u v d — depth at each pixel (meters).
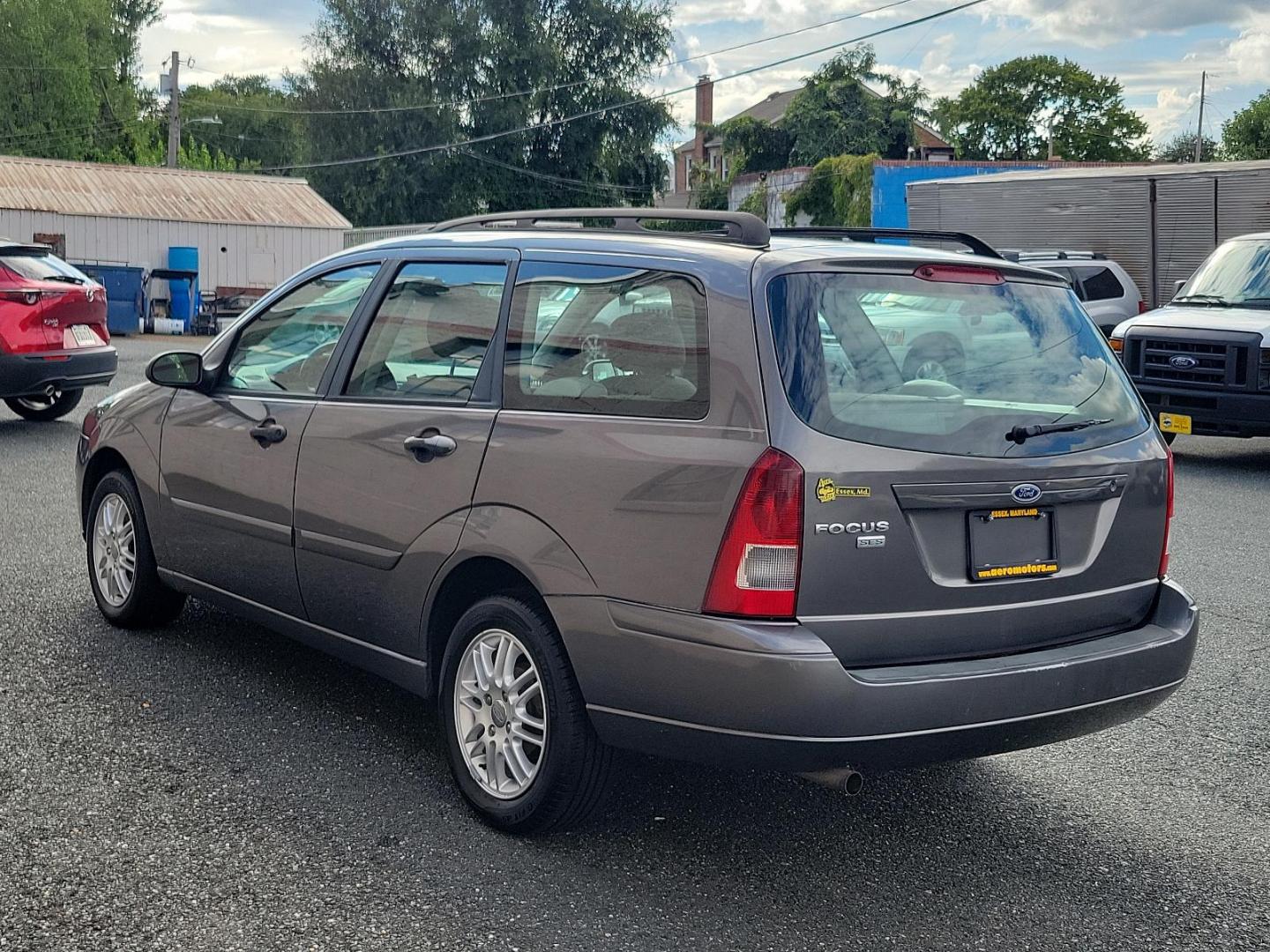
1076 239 21.44
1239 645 6.34
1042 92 92.88
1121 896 3.74
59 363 12.48
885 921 3.54
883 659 3.53
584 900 3.59
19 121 67.00
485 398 4.12
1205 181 19.28
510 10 57.91
